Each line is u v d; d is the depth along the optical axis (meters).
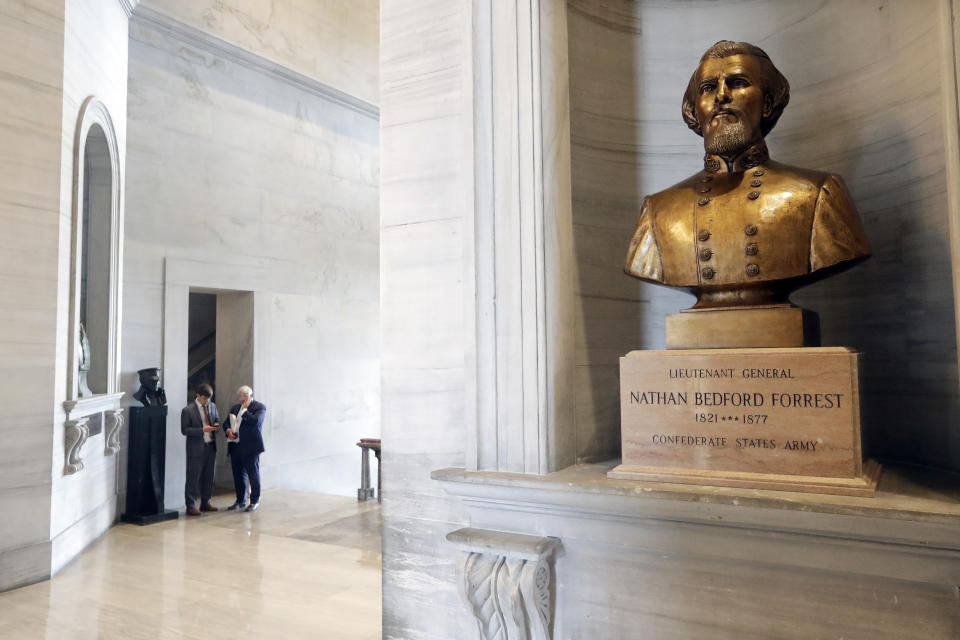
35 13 5.04
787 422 1.80
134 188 7.45
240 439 7.51
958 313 1.70
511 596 2.06
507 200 2.24
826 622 1.78
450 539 2.19
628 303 2.64
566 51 2.33
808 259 1.88
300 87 9.42
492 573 2.12
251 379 8.71
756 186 1.99
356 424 10.15
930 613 1.67
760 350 1.85
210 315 10.45
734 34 2.69
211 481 7.45
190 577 5.00
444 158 2.48
